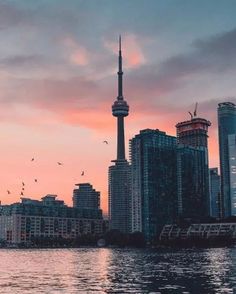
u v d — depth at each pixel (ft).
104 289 401.08
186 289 391.24
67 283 459.32
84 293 375.25
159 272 586.86
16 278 529.04
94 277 529.86
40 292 386.32
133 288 404.98
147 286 419.54
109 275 555.69
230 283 435.12
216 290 381.81
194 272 576.61
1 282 477.36
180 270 617.21
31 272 633.61
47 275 572.10
